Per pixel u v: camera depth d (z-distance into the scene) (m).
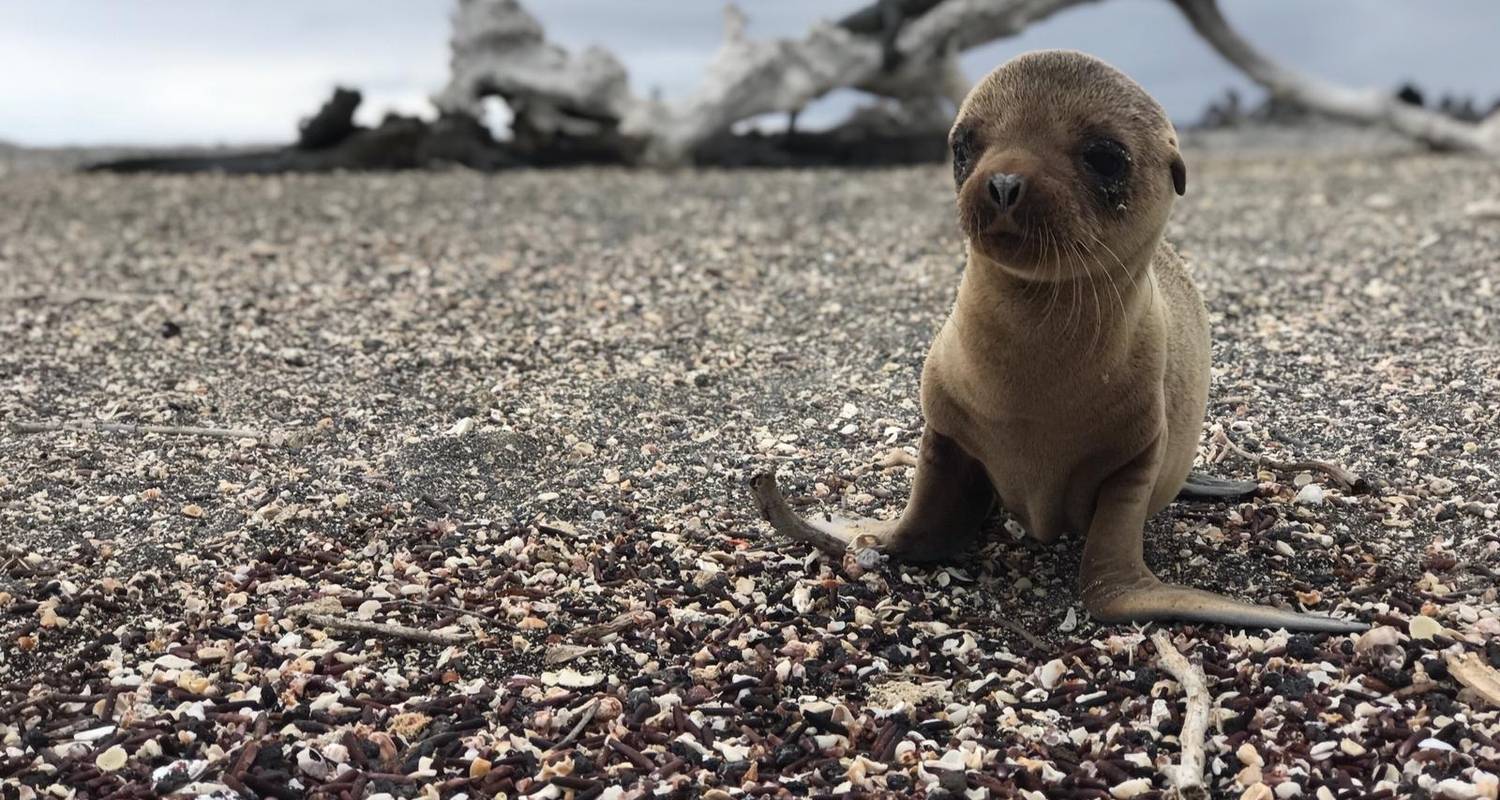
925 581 0.98
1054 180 0.78
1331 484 1.11
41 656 0.88
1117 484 0.92
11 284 1.91
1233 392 1.32
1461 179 2.78
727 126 3.46
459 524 1.07
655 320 1.66
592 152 3.52
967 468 0.97
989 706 0.83
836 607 0.95
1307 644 0.86
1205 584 0.97
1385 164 3.28
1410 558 0.99
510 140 3.57
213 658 0.87
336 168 3.34
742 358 1.50
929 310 1.68
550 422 1.30
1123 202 0.81
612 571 1.00
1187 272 1.04
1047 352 0.85
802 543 1.04
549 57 3.48
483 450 1.22
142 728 0.80
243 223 2.42
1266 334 1.52
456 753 0.78
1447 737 0.77
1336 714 0.80
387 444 1.24
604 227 2.34
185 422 1.30
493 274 1.94
